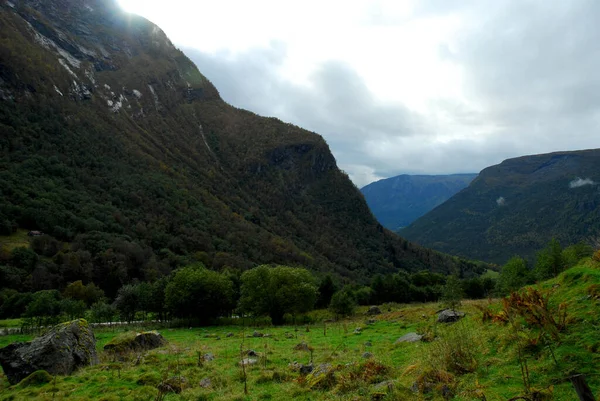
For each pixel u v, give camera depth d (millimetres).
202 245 153875
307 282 66562
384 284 92500
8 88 170625
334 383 14805
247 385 16375
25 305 73188
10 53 182875
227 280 66375
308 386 14992
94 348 24906
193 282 60125
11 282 86438
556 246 54594
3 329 53812
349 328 41500
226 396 15008
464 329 16672
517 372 11469
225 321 62062
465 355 13859
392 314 54688
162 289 68438
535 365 11461
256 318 64562
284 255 177125
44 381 20000
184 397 15477
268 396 14664
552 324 12695
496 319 16188
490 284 94375
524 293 15078
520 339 13203
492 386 10969
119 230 135250
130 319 70500
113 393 16703
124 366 22562
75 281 89250
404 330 32469
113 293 101625
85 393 17188
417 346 19188
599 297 13617
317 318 64250
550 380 10344
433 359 14219
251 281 61406
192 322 60469
